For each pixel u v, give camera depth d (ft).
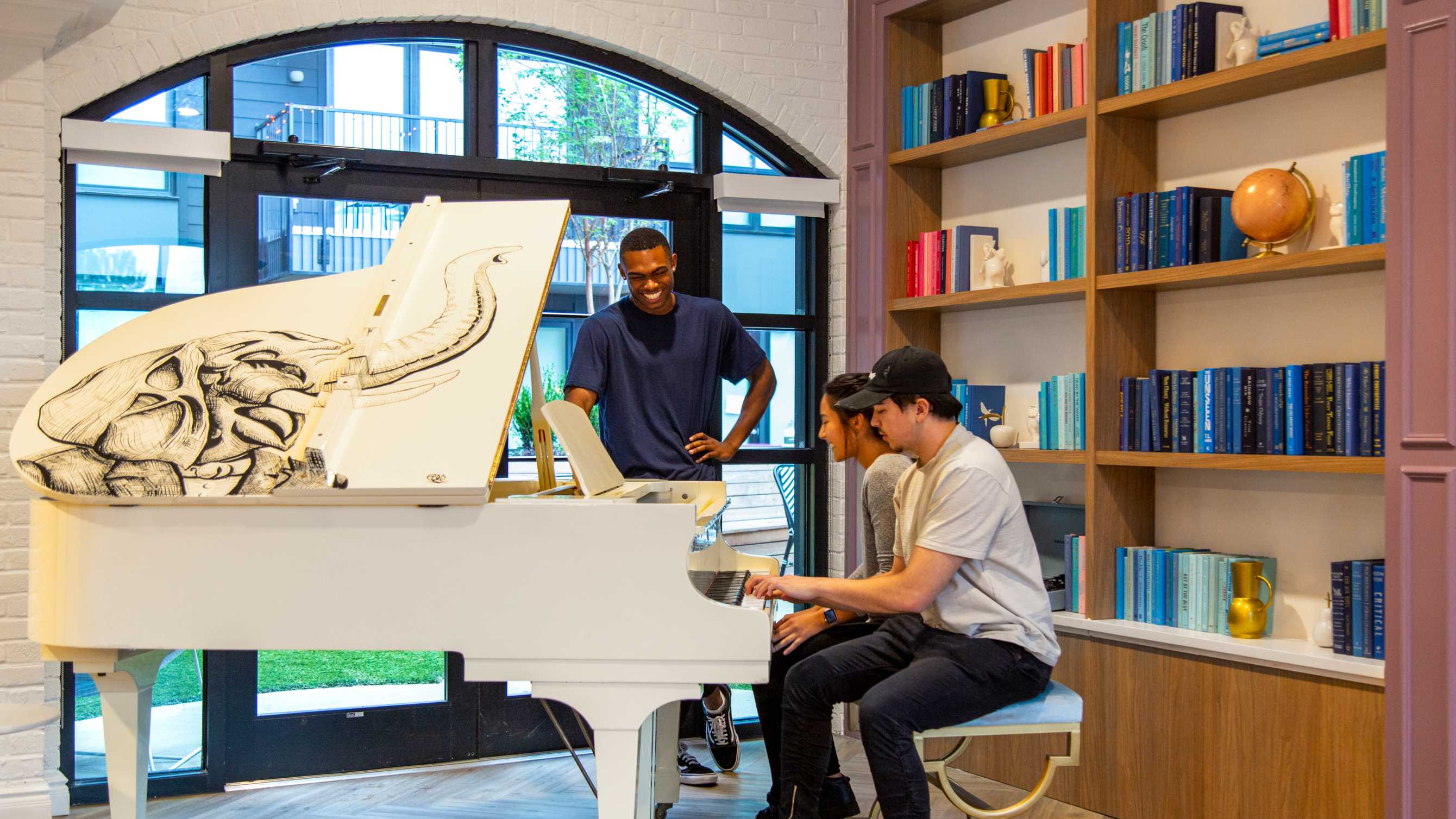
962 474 8.55
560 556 7.34
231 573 7.50
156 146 11.74
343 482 7.25
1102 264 11.98
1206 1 11.55
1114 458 11.72
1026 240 13.78
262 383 8.02
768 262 15.16
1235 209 10.71
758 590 8.73
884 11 14.58
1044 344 13.53
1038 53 12.91
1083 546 11.96
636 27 14.02
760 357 12.87
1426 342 9.08
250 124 12.53
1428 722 9.04
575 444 8.87
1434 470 8.98
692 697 7.34
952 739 13.24
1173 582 11.32
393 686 13.20
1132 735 11.34
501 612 7.36
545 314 13.85
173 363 8.32
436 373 7.89
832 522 15.21
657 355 12.12
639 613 7.32
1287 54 10.23
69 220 11.83
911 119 14.52
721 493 10.81
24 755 11.25
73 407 8.01
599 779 7.37
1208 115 11.84
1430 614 9.03
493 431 7.47
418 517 7.39
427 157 13.17
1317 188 10.81
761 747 14.25
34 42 11.03
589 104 14.16
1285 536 11.04
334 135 12.91
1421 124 9.11
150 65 11.89
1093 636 11.71
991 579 8.63
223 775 12.39
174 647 7.55
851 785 12.14
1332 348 10.70
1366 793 9.50
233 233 12.44
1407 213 9.18
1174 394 11.42
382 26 12.99
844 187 15.15
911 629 9.19
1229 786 10.49
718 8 14.49
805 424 15.37
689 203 14.58
